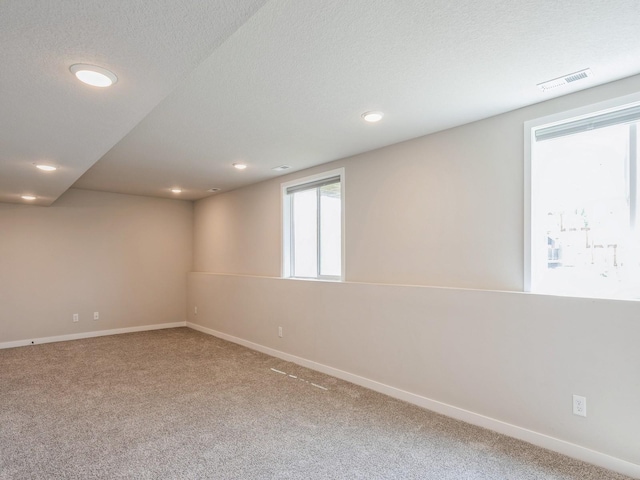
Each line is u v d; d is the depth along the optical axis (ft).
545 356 8.20
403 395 10.91
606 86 7.75
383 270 12.10
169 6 4.02
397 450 8.06
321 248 15.07
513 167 9.13
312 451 8.03
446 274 10.44
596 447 7.49
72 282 19.27
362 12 5.37
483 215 9.69
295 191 15.93
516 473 7.19
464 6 5.27
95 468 7.38
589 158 8.30
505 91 8.10
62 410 10.18
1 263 17.52
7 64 5.32
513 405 8.67
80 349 17.03
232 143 11.72
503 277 9.29
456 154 10.28
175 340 18.90
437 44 6.26
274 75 7.32
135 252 21.25
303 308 14.46
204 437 8.65
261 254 17.67
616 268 7.94
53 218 18.84
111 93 6.30
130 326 21.01
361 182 12.87
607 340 7.41
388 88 7.93
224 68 7.03
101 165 14.44
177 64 5.34
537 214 8.90
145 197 21.66
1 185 13.92
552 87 7.91
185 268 23.08
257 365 14.48
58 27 4.42
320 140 11.45
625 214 7.84
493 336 9.05
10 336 17.60
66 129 8.04
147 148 12.20
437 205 10.69
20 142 8.93
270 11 5.31
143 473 7.22
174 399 10.97
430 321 10.33
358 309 12.32
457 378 9.70
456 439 8.54
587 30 5.88
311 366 14.05
